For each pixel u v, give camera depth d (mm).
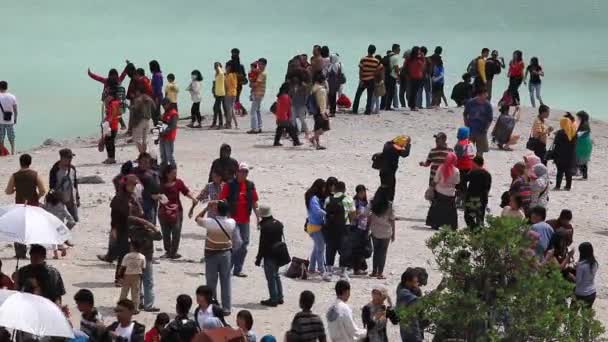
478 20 159500
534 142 63250
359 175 62531
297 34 142750
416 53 82875
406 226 52812
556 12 168625
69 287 40812
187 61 119875
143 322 37312
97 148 70000
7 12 157000
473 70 85500
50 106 96000
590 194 61812
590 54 133375
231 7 165000
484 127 61312
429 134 76000
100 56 123750
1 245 46156
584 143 64438
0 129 68938
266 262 40188
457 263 28750
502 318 28141
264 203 55688
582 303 28703
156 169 45719
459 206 55750
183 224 51438
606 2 177375
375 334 31906
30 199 43938
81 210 52531
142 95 62750
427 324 29812
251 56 123875
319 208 43875
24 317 27375
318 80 69062
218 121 79625
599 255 50031
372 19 157250
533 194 50781
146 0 171000
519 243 28234
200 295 32531
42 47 129750
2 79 108312
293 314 39562
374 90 80750
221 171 45156
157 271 43531
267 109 87875
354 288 42781
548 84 112812
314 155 67750
